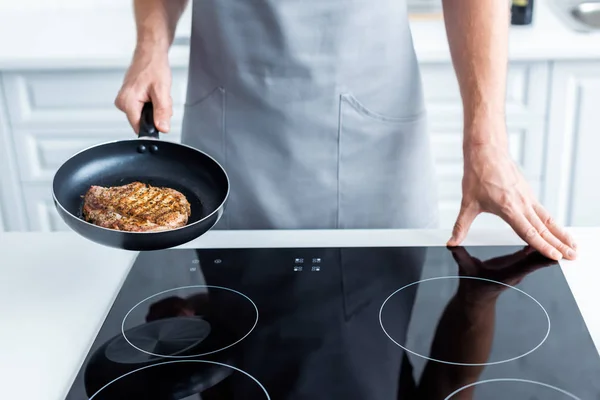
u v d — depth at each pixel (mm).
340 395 679
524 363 714
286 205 1224
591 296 826
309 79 1149
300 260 909
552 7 2018
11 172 1932
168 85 1068
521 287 841
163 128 1002
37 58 1766
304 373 710
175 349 749
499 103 985
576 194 1953
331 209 1234
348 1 1104
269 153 1201
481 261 899
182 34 1894
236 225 1245
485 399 667
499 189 930
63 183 896
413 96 1211
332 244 952
